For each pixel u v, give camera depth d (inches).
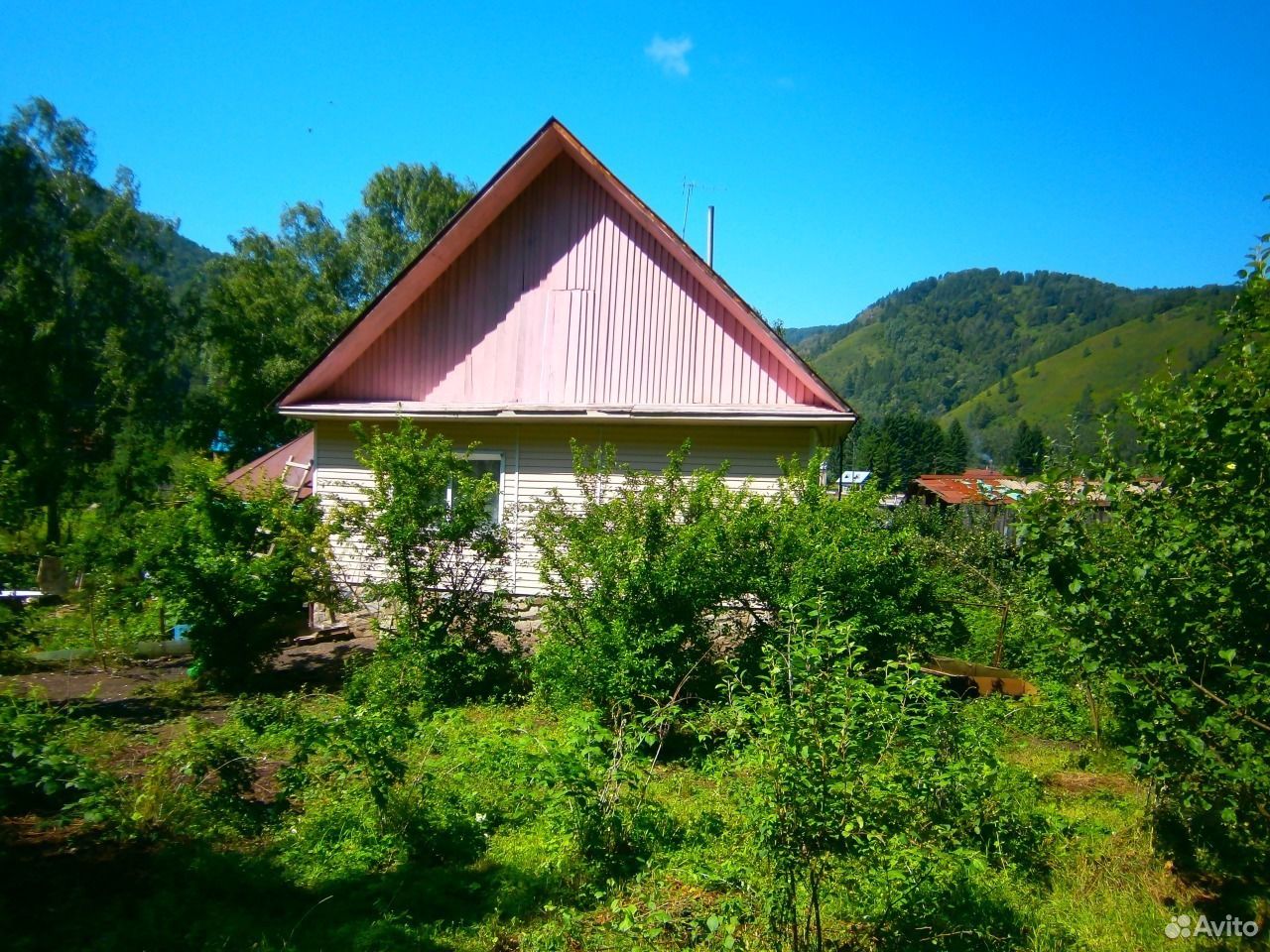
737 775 202.5
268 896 182.9
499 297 589.6
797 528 339.3
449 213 1686.8
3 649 279.9
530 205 586.6
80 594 482.9
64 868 186.4
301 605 418.9
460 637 380.8
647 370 560.4
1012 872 197.3
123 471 1249.4
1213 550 165.0
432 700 350.9
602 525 341.1
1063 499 191.6
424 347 601.9
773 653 171.8
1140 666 174.1
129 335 1482.5
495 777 248.8
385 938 165.6
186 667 442.9
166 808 210.8
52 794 191.9
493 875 195.9
